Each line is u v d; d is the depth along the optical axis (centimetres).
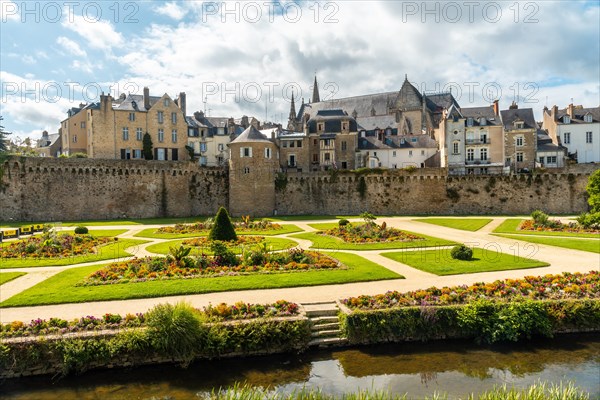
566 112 8575
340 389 1411
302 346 1680
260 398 1223
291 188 7550
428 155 8594
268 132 8831
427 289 1988
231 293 2036
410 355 1667
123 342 1538
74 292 2014
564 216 6706
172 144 7856
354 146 8494
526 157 7869
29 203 6112
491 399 1185
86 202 6481
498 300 1867
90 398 1379
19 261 2798
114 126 7431
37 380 1481
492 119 8069
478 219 6212
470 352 1695
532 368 1566
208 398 1373
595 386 1429
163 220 6347
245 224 4947
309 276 2331
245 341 1628
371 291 2058
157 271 2417
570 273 2284
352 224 4578
